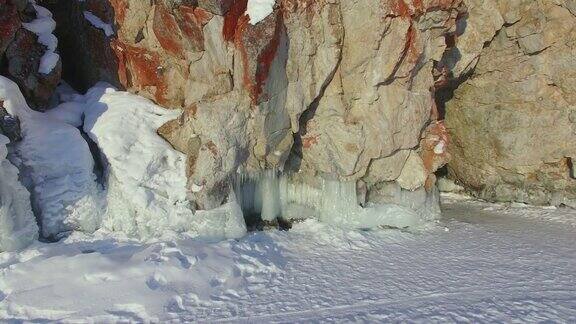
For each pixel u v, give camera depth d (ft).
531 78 48.01
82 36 39.09
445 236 37.40
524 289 27.02
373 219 38.91
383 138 37.88
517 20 46.44
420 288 26.78
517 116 49.44
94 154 34.01
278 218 38.55
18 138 30.48
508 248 34.73
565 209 48.47
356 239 35.09
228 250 28.96
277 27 32.73
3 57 31.99
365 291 26.05
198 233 32.78
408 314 23.41
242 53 32.78
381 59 35.91
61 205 31.30
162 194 33.14
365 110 37.65
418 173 40.27
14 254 27.12
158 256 26.25
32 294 22.56
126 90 38.24
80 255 25.86
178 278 24.63
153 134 34.76
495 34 48.06
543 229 40.52
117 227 32.14
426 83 39.27
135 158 32.91
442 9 35.24
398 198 40.52
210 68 34.94
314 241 34.24
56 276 23.93
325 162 37.91
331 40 35.27
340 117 37.35
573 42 45.62
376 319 22.75
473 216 45.39
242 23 33.06
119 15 37.50
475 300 25.35
